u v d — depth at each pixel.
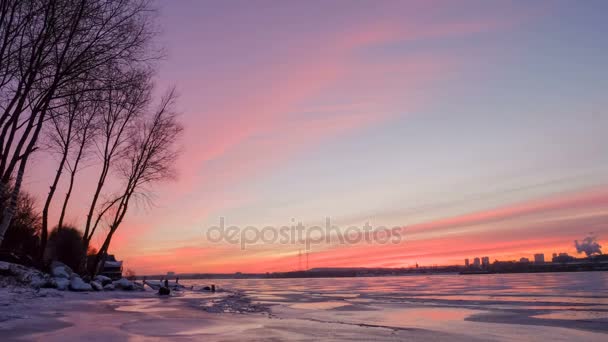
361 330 11.64
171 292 31.34
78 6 13.28
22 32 12.93
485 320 14.56
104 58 13.90
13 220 28.48
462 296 28.80
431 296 29.64
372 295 32.12
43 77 13.21
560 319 14.65
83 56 13.60
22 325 9.55
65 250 34.97
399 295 31.88
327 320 14.12
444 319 14.86
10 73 13.27
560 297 25.81
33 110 13.89
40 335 8.39
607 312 16.88
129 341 8.29
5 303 13.41
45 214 27.95
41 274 22.83
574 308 18.66
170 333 9.70
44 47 13.12
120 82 14.84
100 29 13.84
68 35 13.32
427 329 12.08
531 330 12.03
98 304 16.27
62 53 12.99
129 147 33.00
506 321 14.23
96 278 28.53
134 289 28.56
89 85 14.31
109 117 29.59
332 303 23.31
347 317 15.43
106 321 11.15
